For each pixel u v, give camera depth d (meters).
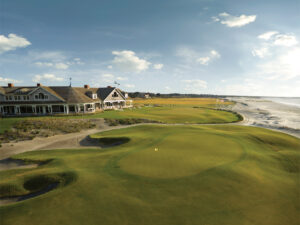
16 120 34.09
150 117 45.97
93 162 15.16
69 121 35.44
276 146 22.14
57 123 33.28
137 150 17.89
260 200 9.43
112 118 40.84
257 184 11.05
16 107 45.31
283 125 40.75
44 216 8.11
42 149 21.92
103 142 23.89
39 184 11.93
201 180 11.21
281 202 9.35
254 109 84.69
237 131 30.08
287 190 10.65
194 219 7.79
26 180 12.32
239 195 9.77
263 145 21.62
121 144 22.00
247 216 8.13
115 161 14.94
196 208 8.55
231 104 121.56
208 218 7.89
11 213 8.41
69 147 22.72
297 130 34.53
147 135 25.00
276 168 14.15
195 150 17.45
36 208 8.73
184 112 59.81
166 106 89.56
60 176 12.48
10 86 52.31
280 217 8.19
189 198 9.34
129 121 38.97
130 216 7.96
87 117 41.66
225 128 33.12
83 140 25.80
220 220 7.79
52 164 15.48
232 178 11.56
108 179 11.50
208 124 40.72
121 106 70.44
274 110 79.31
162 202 8.98
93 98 56.19
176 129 29.39
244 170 12.84
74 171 12.96
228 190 10.19
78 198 9.43
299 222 7.93
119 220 7.71
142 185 10.65
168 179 11.34
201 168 12.96
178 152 16.86
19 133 27.08
